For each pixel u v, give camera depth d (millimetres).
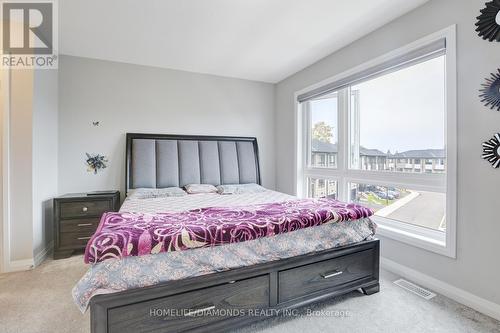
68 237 2697
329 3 2084
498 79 1629
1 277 2234
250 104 4055
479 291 1733
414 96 2322
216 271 1430
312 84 3408
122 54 3064
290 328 1557
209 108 3783
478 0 1722
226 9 2158
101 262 1233
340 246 1834
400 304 1806
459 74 1828
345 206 2004
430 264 2039
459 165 1837
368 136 2783
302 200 2336
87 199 2758
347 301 1842
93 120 3168
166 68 3518
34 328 1557
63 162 3037
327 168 3336
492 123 1662
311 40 2725
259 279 1533
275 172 4234
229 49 2945
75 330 1542
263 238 1580
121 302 1216
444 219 2111
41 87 2578
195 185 3320
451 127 1870
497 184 1646
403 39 2242
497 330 1532
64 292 1984
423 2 2062
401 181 2396
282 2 2066
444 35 1915
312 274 1708
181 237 1344
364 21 2354
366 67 2584
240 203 2508
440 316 1670
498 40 1630
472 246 1770
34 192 2451
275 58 3215
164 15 2242
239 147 3887
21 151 2385
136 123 3371
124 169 3305
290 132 3895
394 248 2332
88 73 3145
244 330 1533
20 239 2383
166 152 3387
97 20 2316
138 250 1260
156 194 2918
